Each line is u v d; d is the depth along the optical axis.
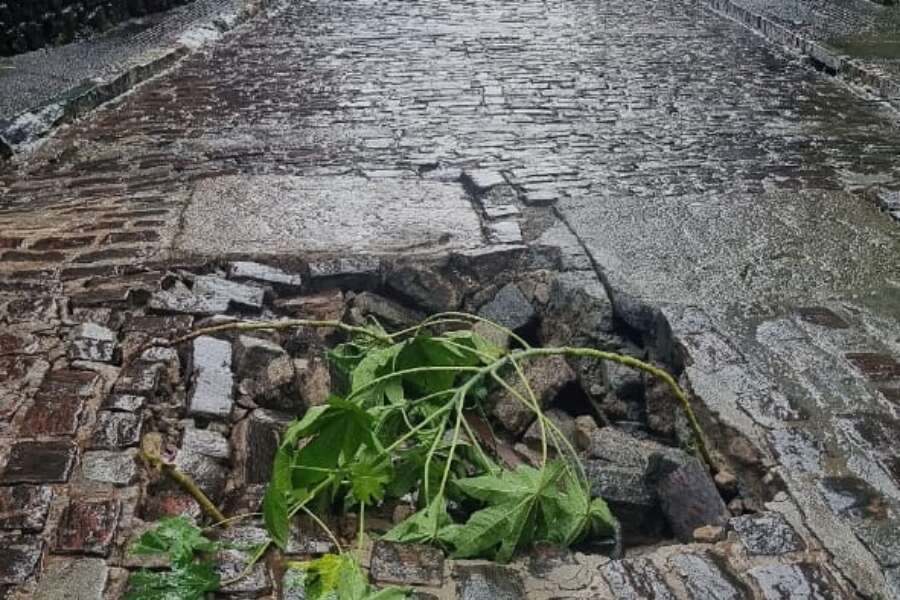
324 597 3.07
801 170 7.39
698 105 9.25
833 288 5.46
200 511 3.62
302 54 11.52
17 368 4.37
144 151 7.85
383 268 5.71
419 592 3.22
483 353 4.20
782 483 3.80
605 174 7.24
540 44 11.95
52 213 6.45
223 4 14.46
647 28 13.06
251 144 7.96
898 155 7.76
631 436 4.81
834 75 10.43
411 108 9.05
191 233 6.03
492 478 3.55
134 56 10.74
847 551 3.41
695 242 6.01
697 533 3.65
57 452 3.77
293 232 6.09
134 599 3.07
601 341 5.29
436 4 14.99
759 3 13.95
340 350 4.85
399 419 4.08
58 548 3.29
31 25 11.05
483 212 6.53
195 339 4.75
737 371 4.59
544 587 3.27
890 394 4.39
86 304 5.02
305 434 3.61
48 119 8.35
